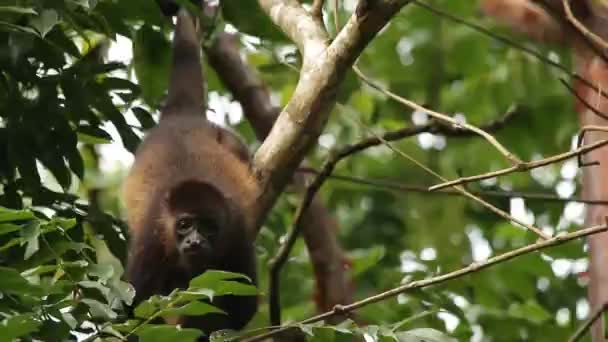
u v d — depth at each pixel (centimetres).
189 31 1288
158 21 1185
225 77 1488
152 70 1285
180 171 1228
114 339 857
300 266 1691
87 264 866
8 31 1046
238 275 812
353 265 1546
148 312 830
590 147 868
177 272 1206
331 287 1505
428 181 1856
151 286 1186
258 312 1431
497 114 1827
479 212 1852
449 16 1123
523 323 1580
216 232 1187
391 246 1883
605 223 893
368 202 1927
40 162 1118
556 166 1806
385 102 1841
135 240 1201
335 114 1770
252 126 1499
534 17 1178
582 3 1142
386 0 970
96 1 1033
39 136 1088
